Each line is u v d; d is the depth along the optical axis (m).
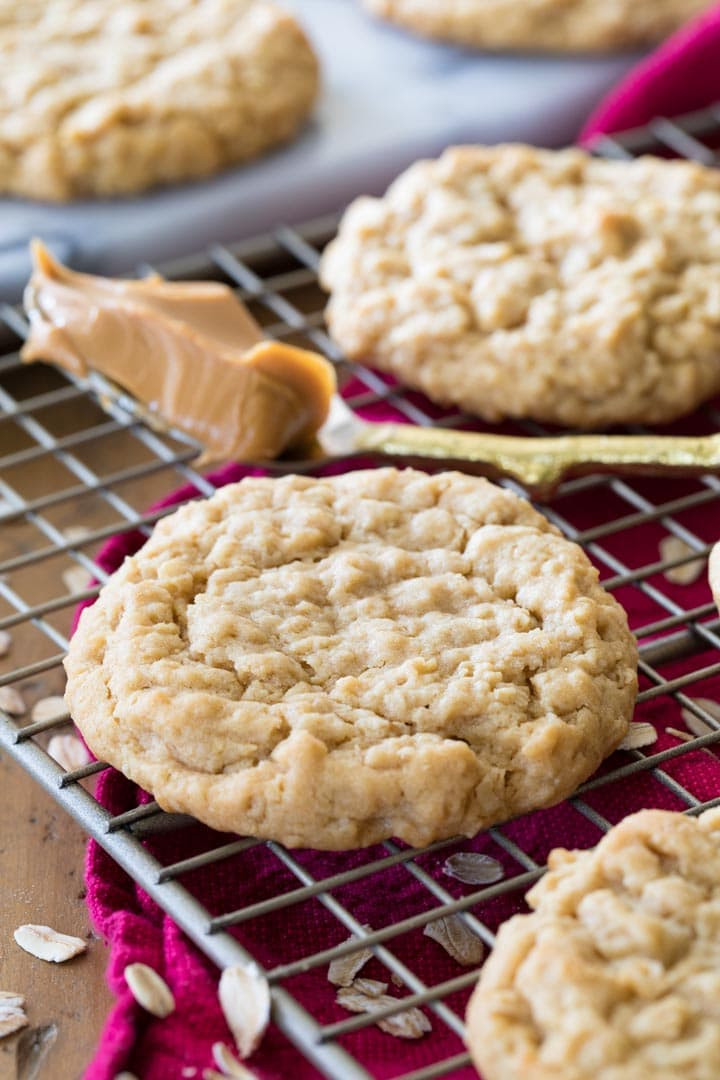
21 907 0.41
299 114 0.58
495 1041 0.35
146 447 0.50
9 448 0.51
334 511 0.43
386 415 0.49
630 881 0.37
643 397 0.47
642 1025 0.35
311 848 0.39
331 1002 0.39
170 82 0.56
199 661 0.40
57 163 0.55
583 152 0.55
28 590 0.46
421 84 0.61
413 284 0.48
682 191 0.50
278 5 0.64
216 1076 0.37
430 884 0.38
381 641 0.40
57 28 0.59
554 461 0.45
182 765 0.39
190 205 0.56
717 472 0.45
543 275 0.48
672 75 0.56
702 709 0.42
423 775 0.38
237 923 0.37
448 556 0.42
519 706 0.39
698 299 0.48
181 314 0.47
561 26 0.62
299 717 0.39
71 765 0.43
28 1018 0.39
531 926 0.36
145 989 0.38
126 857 0.38
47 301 0.47
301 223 0.57
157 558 0.42
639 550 0.46
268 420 0.46
